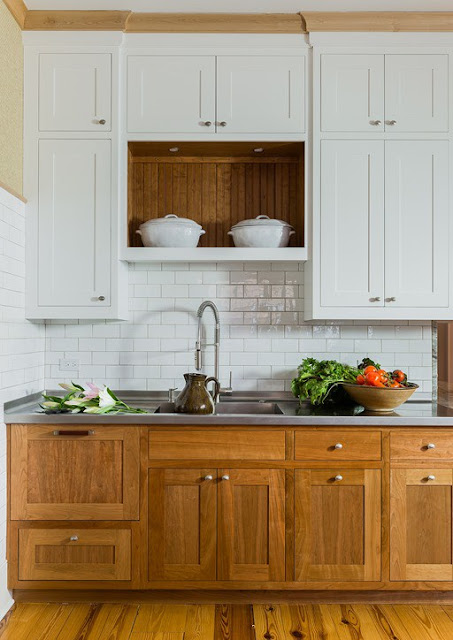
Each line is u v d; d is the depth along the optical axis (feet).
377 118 8.96
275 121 8.97
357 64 8.96
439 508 7.97
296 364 10.02
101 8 8.74
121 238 8.98
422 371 10.01
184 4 8.61
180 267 10.02
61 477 8.02
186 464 7.98
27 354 9.07
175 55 8.96
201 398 8.34
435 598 8.18
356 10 8.79
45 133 8.91
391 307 8.94
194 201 10.03
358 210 8.96
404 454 7.97
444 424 7.93
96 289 8.91
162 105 8.93
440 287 8.95
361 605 8.14
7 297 8.11
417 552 7.95
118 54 8.91
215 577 7.95
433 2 8.57
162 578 7.95
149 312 10.02
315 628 7.51
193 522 7.98
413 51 8.96
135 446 7.99
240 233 9.18
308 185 9.02
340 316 8.95
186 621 7.67
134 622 7.64
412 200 8.98
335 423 7.92
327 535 7.95
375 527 7.94
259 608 8.05
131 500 7.98
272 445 7.97
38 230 8.90
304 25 8.90
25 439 8.02
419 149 8.98
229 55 8.97
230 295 10.03
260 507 7.98
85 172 8.92
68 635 7.32
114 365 9.98
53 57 8.91
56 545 8.01
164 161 9.98
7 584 7.97
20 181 8.79
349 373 9.00
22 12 8.68
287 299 10.03
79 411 8.25
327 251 8.95
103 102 8.91
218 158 9.98
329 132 8.96
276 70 8.97
